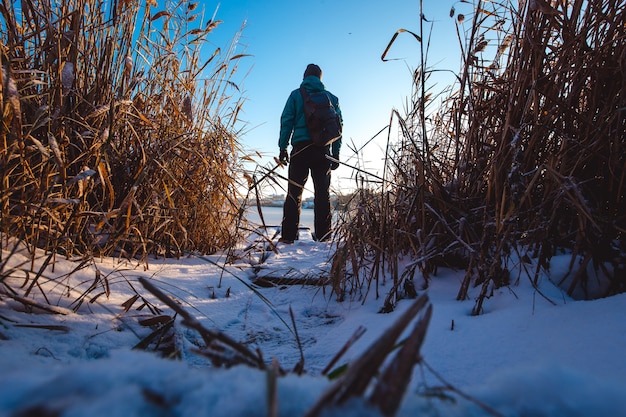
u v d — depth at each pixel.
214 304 1.98
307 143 4.08
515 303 1.48
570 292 1.55
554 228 1.71
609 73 1.68
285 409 0.43
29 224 1.56
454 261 2.07
